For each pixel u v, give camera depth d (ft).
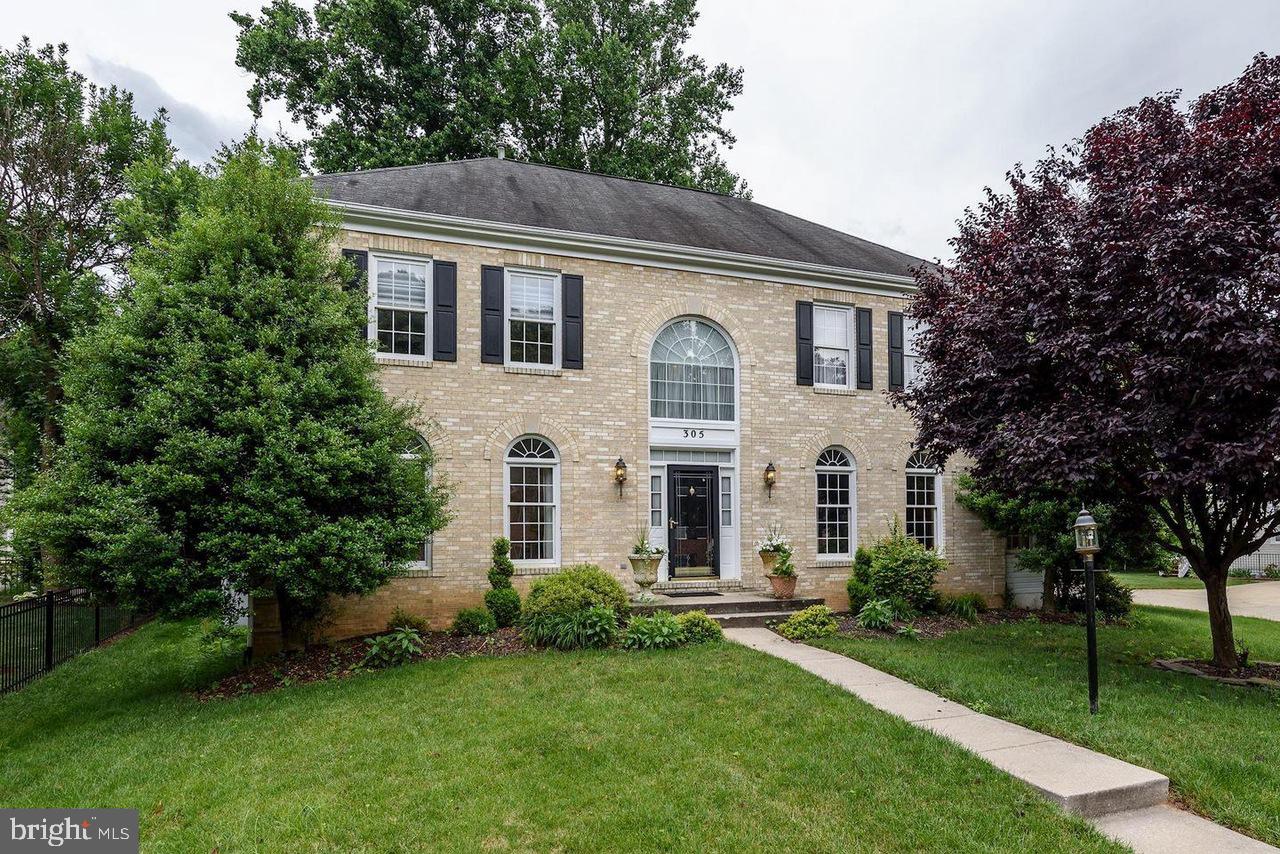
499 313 41.91
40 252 54.29
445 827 16.15
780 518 47.67
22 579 38.60
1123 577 91.45
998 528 51.49
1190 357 25.35
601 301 44.32
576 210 47.78
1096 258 28.35
